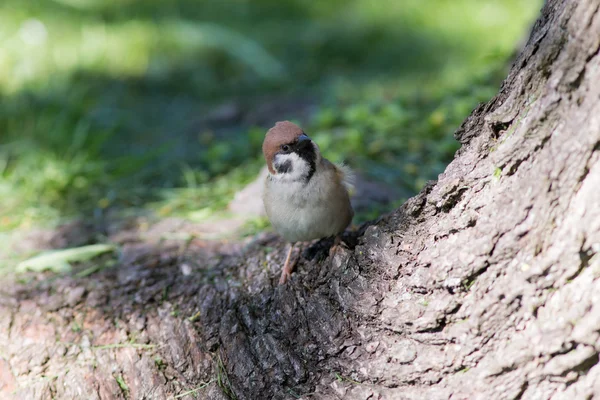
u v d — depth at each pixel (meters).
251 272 7.12
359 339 5.73
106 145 12.73
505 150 4.95
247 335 6.39
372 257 5.71
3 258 8.70
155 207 9.89
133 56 17.03
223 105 14.34
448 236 5.32
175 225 9.01
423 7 19.06
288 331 6.16
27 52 16.50
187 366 6.55
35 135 12.58
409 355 5.46
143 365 6.62
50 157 11.48
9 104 13.53
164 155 11.98
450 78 13.68
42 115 13.14
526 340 4.92
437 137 10.44
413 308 5.42
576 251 4.61
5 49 16.53
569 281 4.70
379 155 10.02
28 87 14.66
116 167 11.28
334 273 5.98
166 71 16.44
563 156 4.60
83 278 7.80
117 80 15.86
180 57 17.16
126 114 14.02
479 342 5.14
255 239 7.92
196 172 10.92
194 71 16.47
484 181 5.16
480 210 5.12
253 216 8.87
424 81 14.27
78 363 6.75
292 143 6.43
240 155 11.17
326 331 5.89
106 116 13.84
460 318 5.22
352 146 10.14
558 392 4.90
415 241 5.55
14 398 6.59
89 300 7.40
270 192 6.66
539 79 4.86
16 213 10.09
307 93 14.75
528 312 4.90
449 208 5.38
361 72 15.88
